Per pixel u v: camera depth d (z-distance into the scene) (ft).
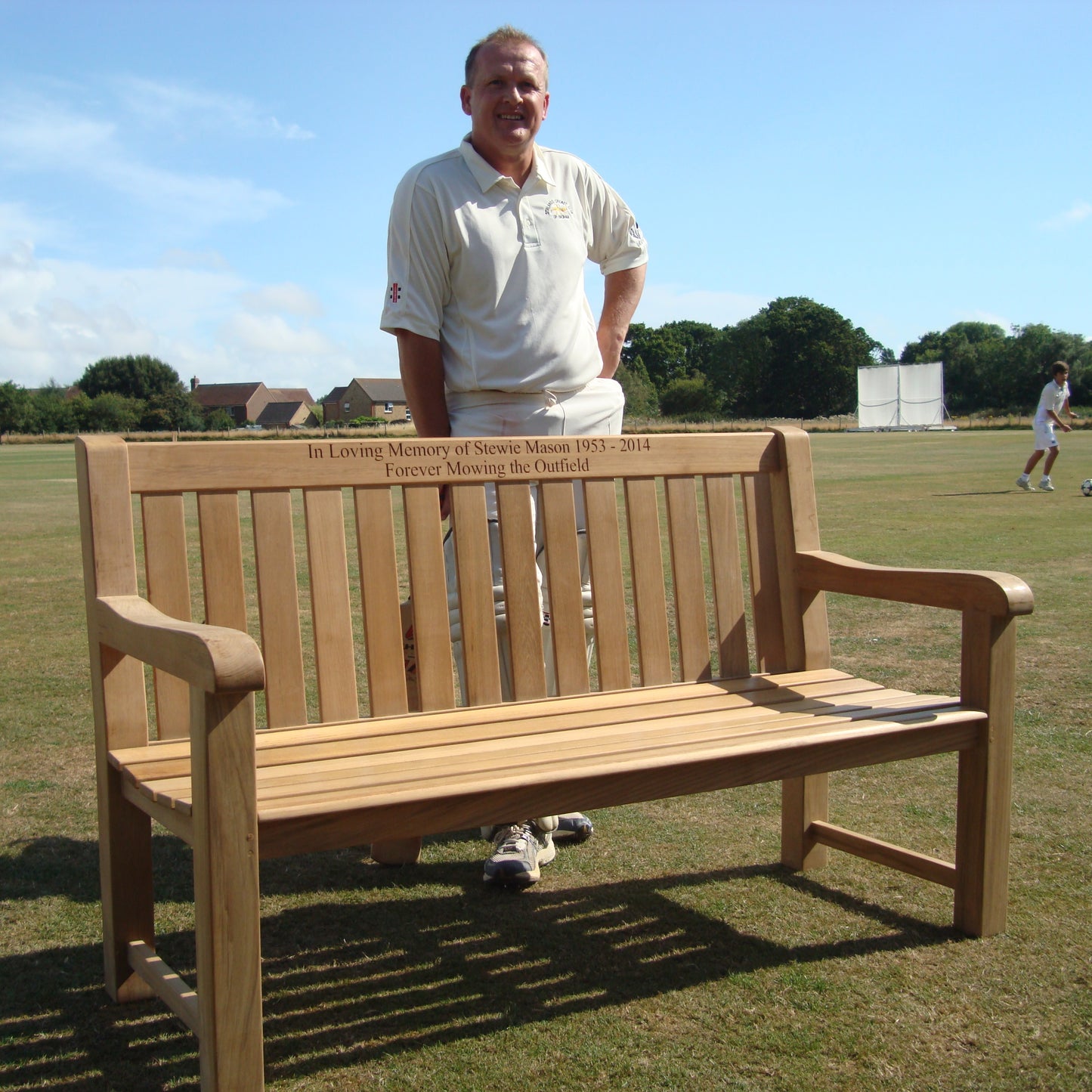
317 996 7.29
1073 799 10.79
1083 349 307.58
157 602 7.28
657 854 9.89
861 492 49.19
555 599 8.77
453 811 6.02
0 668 17.26
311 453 7.79
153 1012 7.09
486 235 9.34
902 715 7.78
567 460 8.75
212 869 5.30
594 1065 6.35
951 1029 6.68
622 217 10.57
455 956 7.89
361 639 19.36
